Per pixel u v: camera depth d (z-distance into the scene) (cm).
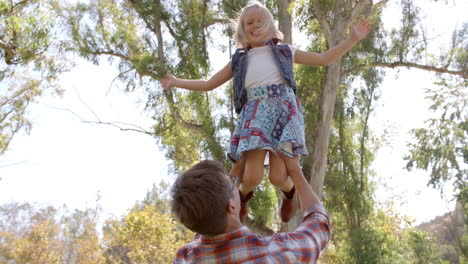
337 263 1505
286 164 198
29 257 1516
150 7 1266
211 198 146
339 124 1490
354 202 1452
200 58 1251
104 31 1354
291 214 228
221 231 151
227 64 232
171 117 1316
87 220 1688
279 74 213
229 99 1298
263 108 207
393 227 1823
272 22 228
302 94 1334
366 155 1535
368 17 1294
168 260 1606
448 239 1853
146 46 1334
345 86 1519
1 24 1499
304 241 154
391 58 1368
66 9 1334
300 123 206
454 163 1814
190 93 1255
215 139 1252
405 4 1341
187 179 150
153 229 1627
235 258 150
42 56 1584
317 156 1274
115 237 1703
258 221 1191
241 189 219
